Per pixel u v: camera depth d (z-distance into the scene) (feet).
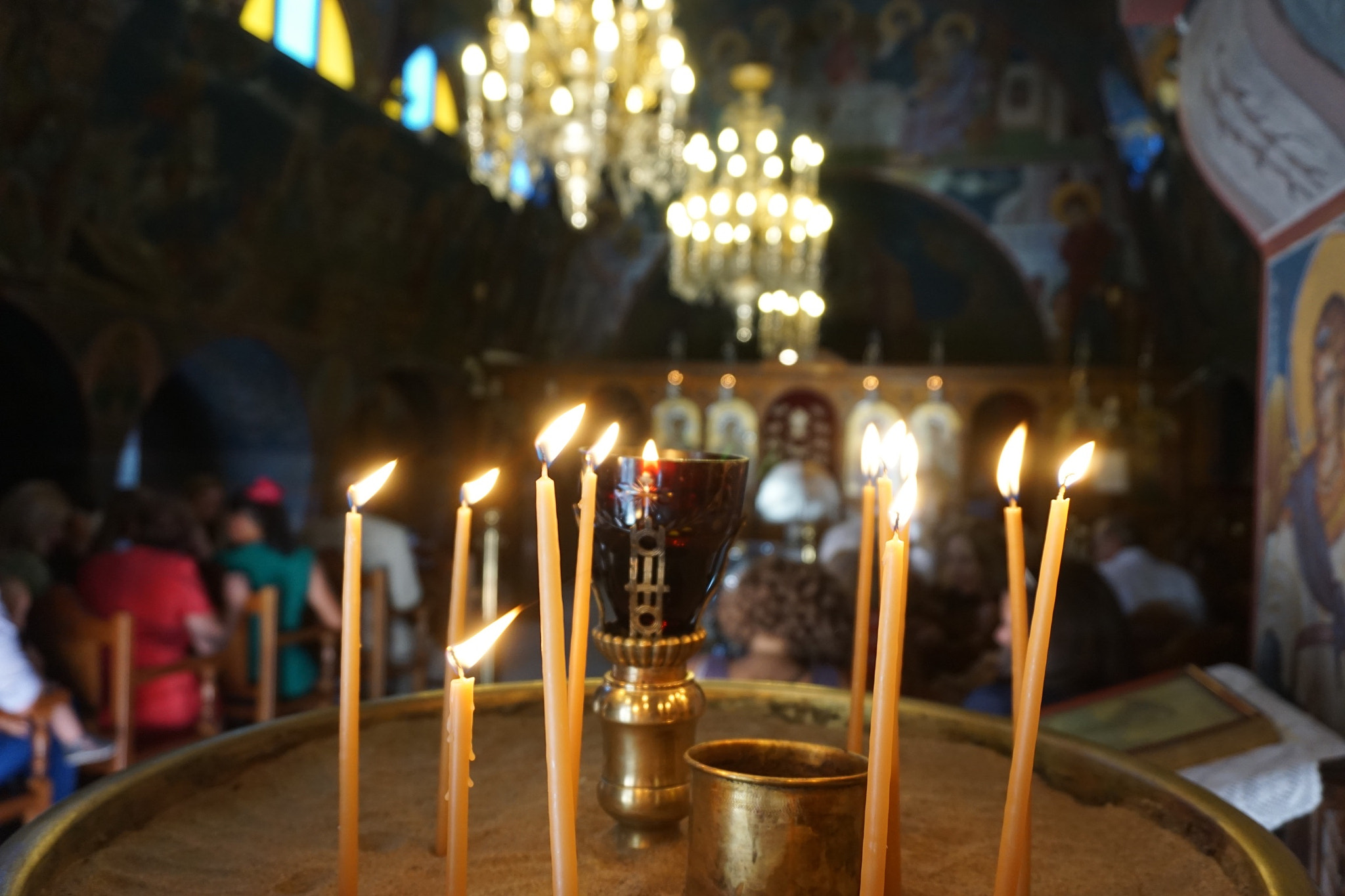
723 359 53.52
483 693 4.88
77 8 20.53
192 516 14.08
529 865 3.28
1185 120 6.88
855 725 3.65
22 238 22.25
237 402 34.01
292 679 14.79
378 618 16.20
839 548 17.30
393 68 32.42
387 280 35.29
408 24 32.42
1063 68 39.47
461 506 3.43
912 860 3.37
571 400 40.98
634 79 22.12
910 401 39.09
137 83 22.85
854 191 49.67
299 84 26.84
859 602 3.63
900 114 45.75
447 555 24.73
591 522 2.73
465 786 2.40
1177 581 14.55
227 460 35.06
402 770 4.18
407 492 41.88
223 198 27.07
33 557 13.32
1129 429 37.83
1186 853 3.25
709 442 40.14
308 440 34.12
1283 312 6.54
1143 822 3.59
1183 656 10.35
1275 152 5.97
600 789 3.43
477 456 41.65
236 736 4.00
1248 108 5.94
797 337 34.12
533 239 42.24
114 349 25.48
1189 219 34.58
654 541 3.22
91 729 11.01
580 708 2.76
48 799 9.87
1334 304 5.69
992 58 43.98
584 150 20.99
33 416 25.29
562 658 2.13
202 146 25.49
